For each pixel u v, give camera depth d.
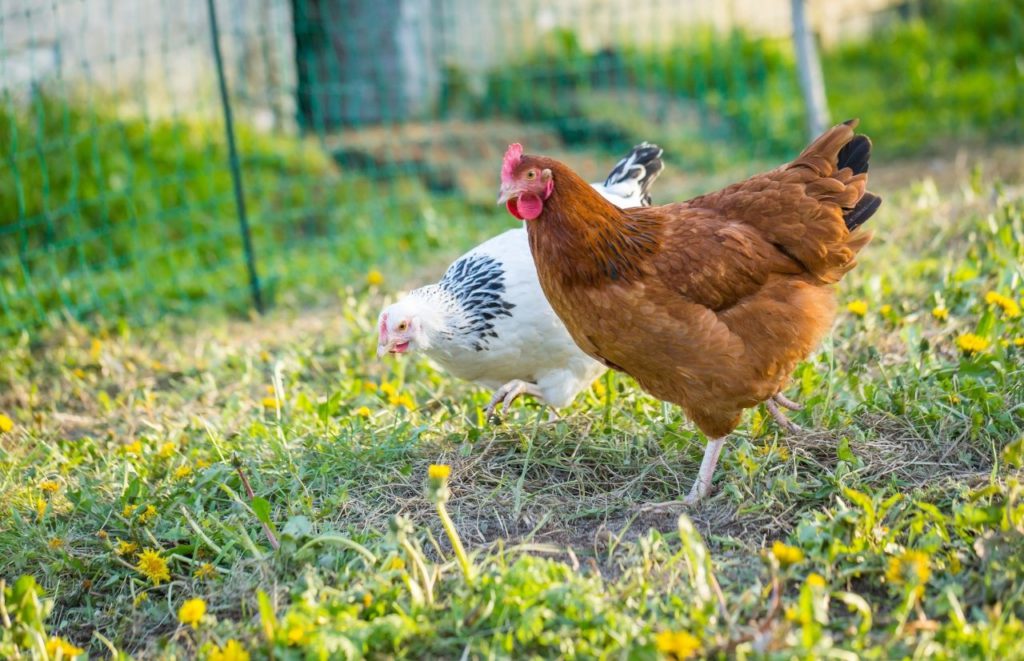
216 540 4.01
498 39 11.76
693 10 12.18
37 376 6.15
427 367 5.40
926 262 6.00
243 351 6.15
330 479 4.32
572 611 3.19
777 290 3.97
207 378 5.70
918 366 4.64
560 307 4.00
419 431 4.48
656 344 3.89
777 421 4.41
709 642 3.02
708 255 3.88
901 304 5.42
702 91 11.23
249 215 8.60
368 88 10.26
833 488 3.96
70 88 8.94
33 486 4.45
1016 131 9.63
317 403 4.89
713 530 3.90
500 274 4.52
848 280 5.97
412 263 7.77
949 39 11.81
